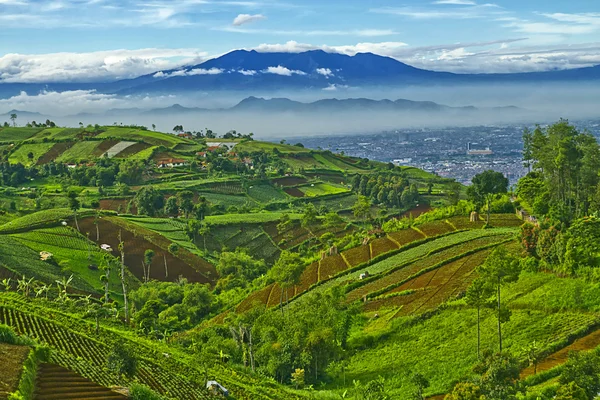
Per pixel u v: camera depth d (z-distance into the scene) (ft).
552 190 457.27
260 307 376.07
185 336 363.35
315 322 314.76
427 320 300.81
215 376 274.16
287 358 296.92
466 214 503.20
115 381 210.38
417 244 436.76
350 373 276.00
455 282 337.72
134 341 306.35
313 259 486.79
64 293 406.21
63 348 247.50
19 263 484.74
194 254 639.76
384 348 288.30
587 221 305.32
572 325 251.39
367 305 343.26
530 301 280.51
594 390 191.11
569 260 294.46
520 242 361.30
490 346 253.65
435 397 230.48
